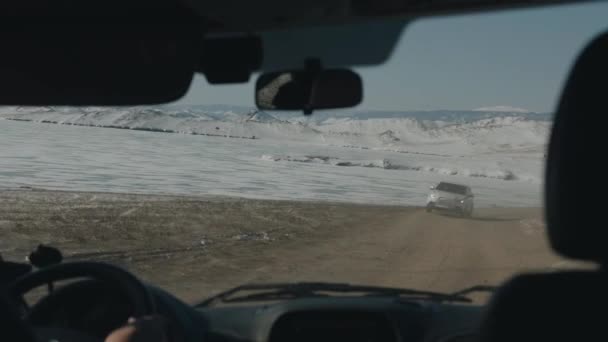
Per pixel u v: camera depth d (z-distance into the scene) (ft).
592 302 6.93
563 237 7.12
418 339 12.02
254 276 42.93
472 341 11.40
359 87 11.13
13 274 12.13
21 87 9.95
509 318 7.07
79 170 191.21
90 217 71.51
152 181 170.81
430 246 63.21
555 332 6.97
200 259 49.37
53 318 11.00
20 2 8.89
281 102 11.55
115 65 9.77
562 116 7.11
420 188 237.66
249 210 95.50
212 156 366.43
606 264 7.14
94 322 10.85
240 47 11.16
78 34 9.61
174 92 10.15
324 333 12.33
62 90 10.00
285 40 11.07
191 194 136.36
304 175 261.44
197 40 10.19
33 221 64.34
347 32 10.81
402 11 10.16
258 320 12.46
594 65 6.95
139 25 9.62
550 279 7.08
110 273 10.34
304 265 48.11
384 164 434.30
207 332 11.63
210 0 9.28
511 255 56.65
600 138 6.93
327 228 79.20
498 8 10.06
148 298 10.03
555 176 7.14
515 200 205.67
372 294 14.39
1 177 144.66
